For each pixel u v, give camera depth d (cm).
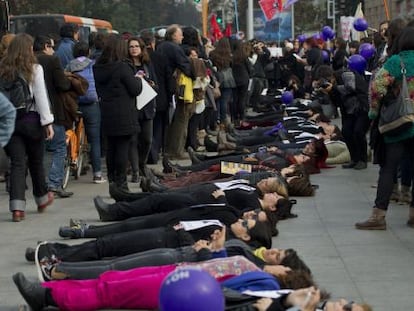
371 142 872
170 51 1359
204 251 643
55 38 1502
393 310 616
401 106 832
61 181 1123
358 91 1278
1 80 930
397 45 848
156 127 1407
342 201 1053
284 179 1030
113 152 1106
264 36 4594
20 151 959
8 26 1980
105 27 3025
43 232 902
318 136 1396
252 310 532
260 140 1447
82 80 1107
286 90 2470
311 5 7488
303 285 589
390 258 765
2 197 1152
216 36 3347
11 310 634
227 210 777
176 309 342
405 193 1009
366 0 4894
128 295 600
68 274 643
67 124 1110
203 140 1705
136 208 907
